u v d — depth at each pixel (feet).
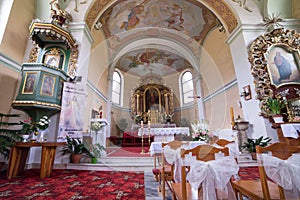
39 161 14.12
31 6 17.44
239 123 15.98
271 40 17.10
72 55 16.11
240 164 13.34
